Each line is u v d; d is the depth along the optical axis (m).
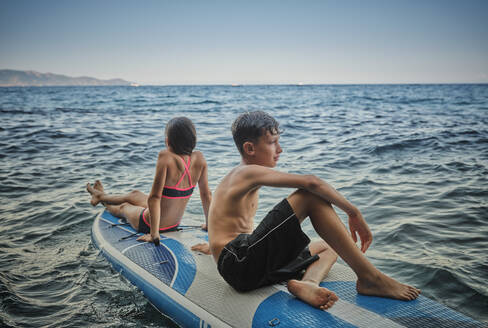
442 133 10.62
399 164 6.80
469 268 2.92
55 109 23.91
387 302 1.96
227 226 2.18
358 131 11.83
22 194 5.32
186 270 2.56
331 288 2.13
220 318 1.98
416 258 3.14
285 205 1.98
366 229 1.96
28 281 2.91
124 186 5.72
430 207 4.39
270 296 2.07
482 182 5.37
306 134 11.48
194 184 3.31
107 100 40.56
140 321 2.35
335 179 5.85
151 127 13.71
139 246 3.08
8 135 11.12
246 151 2.21
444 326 1.76
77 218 4.33
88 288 2.76
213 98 46.62
